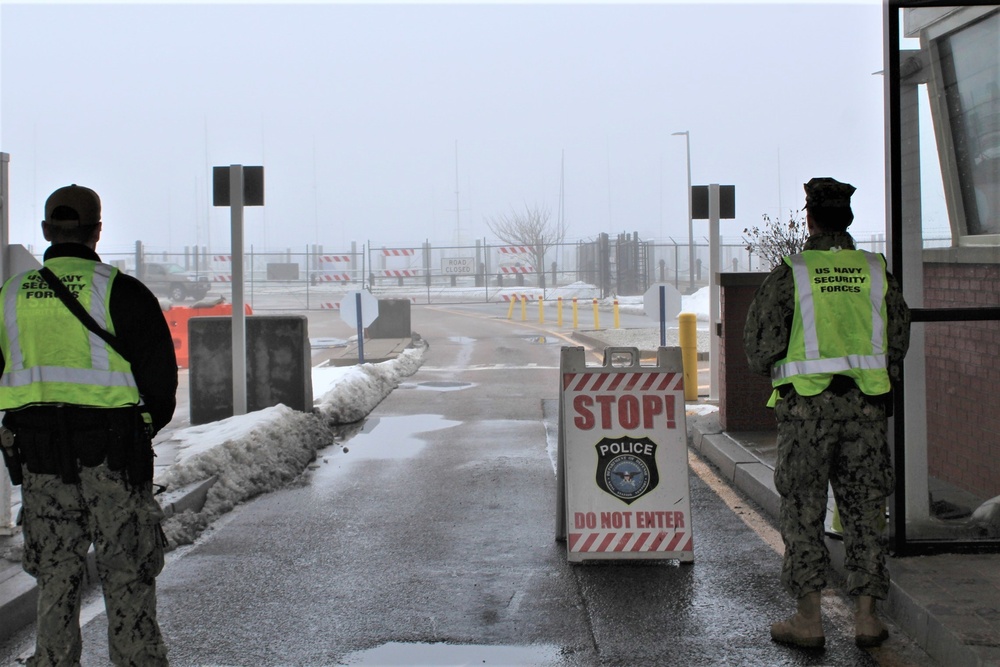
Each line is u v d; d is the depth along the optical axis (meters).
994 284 6.14
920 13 6.05
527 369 17.19
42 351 3.80
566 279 61.31
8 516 6.18
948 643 4.36
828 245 4.85
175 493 7.21
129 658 3.88
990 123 6.26
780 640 4.73
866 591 4.62
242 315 10.42
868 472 4.64
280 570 6.00
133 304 3.90
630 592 5.51
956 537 5.55
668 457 6.11
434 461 9.30
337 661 4.61
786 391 4.75
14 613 5.03
